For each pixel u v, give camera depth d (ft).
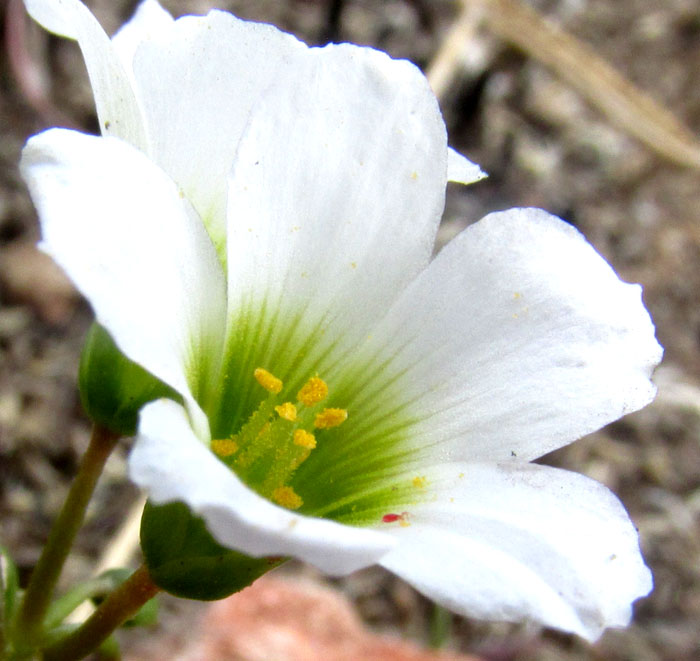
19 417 0.24
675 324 0.29
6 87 0.27
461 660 0.22
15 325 0.24
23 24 0.26
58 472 0.23
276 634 0.22
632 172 0.31
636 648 0.24
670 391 0.24
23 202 0.26
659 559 0.26
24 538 0.22
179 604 0.23
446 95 0.31
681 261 0.31
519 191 0.30
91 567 0.22
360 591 0.24
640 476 0.27
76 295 0.25
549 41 0.28
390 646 0.22
